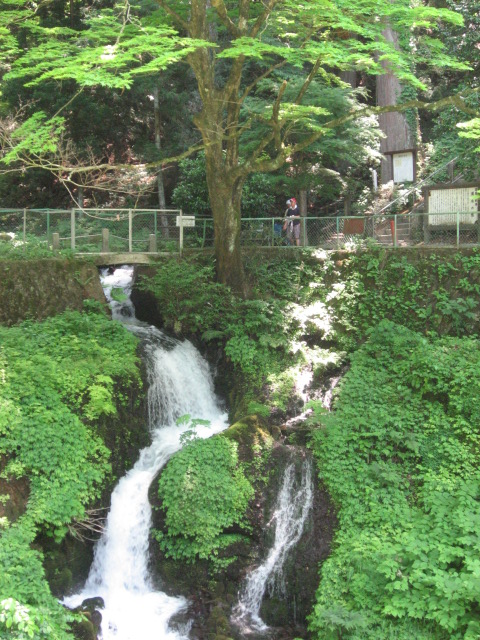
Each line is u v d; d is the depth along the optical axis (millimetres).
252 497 12938
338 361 16422
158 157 25141
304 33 15945
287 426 14812
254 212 21703
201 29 15266
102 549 12727
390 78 27688
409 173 24047
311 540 12469
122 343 15367
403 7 13258
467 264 16500
